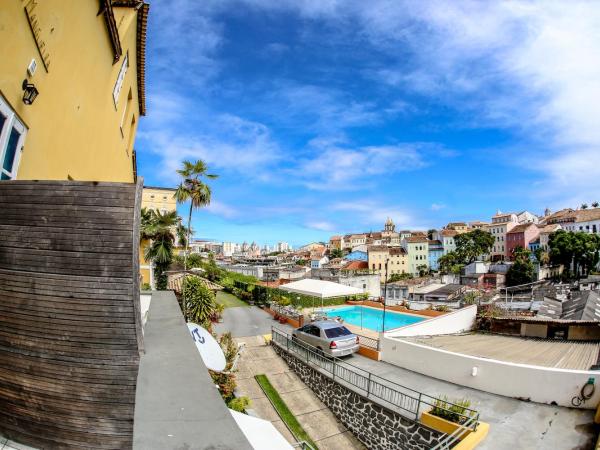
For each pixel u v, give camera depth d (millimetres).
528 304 28922
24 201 3176
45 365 3236
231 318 22969
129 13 9672
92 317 3146
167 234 23234
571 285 48656
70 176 6715
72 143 6664
